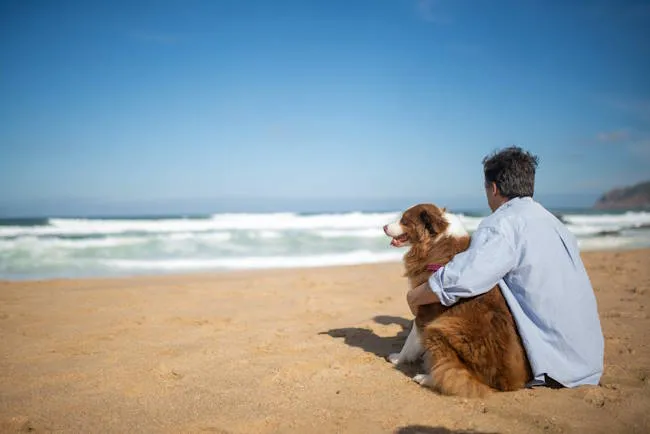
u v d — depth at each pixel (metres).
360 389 3.74
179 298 8.02
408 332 5.70
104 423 3.17
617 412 3.11
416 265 4.09
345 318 6.55
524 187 3.61
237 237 20.42
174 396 3.66
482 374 3.45
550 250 3.45
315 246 18.42
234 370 4.26
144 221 25.47
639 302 7.02
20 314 6.74
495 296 3.47
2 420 3.20
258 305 7.47
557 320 3.42
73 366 4.42
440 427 2.99
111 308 7.21
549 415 3.08
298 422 3.12
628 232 23.64
